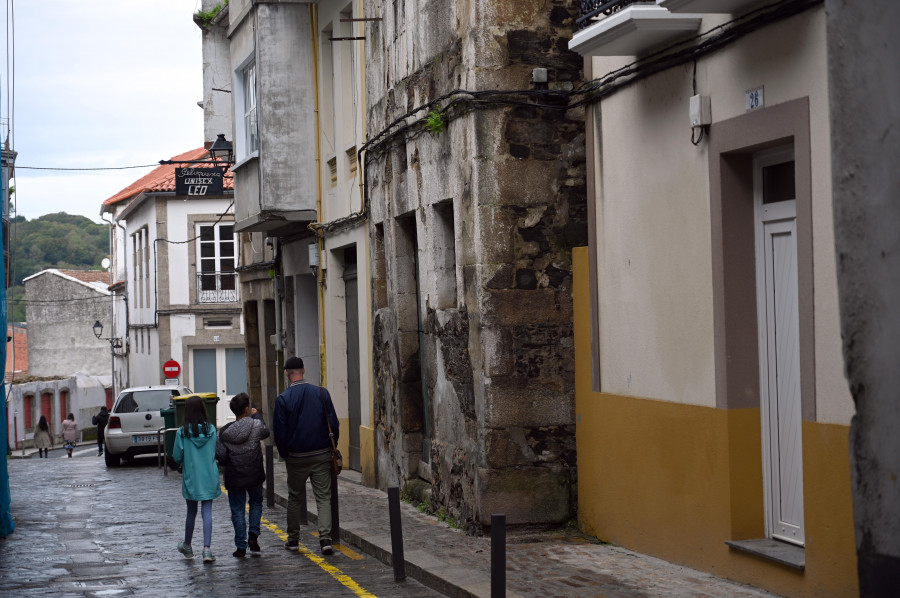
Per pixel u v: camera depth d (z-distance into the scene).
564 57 12.22
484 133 12.05
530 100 12.12
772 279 8.75
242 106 23.59
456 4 12.60
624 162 10.69
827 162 7.52
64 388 56.00
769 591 8.31
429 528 12.73
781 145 8.45
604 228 11.17
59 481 22.88
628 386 10.72
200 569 11.37
